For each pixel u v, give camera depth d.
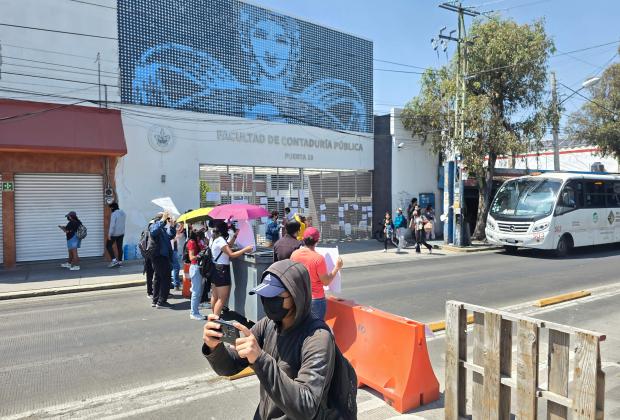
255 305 7.43
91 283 11.68
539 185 17.50
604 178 18.97
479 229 21.42
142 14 15.50
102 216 15.12
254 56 18.16
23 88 13.69
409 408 4.62
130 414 4.63
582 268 14.04
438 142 21.89
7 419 4.55
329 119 20.69
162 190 15.91
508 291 10.50
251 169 18.38
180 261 13.79
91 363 6.09
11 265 13.75
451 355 4.09
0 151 13.34
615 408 4.64
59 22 14.16
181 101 16.34
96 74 14.73
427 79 21.84
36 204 14.17
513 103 20.88
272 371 1.95
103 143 14.15
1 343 7.02
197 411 4.68
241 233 8.14
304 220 12.30
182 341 6.99
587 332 3.07
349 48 21.38
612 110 26.64
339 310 5.74
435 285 11.23
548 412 3.34
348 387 2.25
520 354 3.49
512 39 19.75
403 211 22.22
